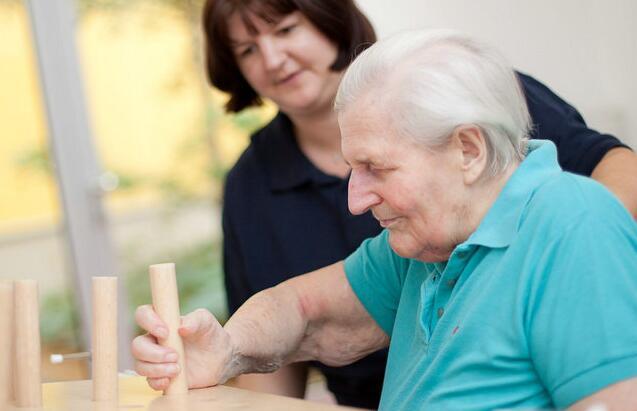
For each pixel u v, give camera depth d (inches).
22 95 156.9
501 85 53.5
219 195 162.2
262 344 66.6
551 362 49.2
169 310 59.3
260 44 81.0
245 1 80.0
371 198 54.5
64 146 158.4
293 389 88.5
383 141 52.8
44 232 158.7
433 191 53.4
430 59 53.0
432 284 57.6
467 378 52.7
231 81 89.0
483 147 52.7
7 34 155.6
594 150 73.9
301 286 71.1
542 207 51.8
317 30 81.0
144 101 160.9
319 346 71.8
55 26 157.3
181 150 161.3
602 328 47.8
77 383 64.6
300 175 85.9
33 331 57.7
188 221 162.1
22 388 57.4
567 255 49.6
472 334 52.6
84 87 159.2
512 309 51.3
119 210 161.3
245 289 90.4
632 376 47.1
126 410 54.9
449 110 51.9
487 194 54.2
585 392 47.7
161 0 159.3
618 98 132.3
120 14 159.3
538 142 56.9
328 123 84.4
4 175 155.9
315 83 82.0
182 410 54.2
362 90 53.6
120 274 161.2
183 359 59.7
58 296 158.9
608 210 50.9
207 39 86.0
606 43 132.0
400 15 135.4
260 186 88.6
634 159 71.9
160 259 161.5
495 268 52.8
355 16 82.5
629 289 48.4
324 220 85.9
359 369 83.9
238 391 59.5
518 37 134.2
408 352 60.8
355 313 69.8
